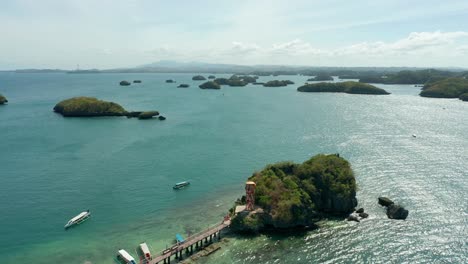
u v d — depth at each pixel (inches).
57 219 3184.1
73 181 4109.3
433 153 5236.2
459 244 2716.5
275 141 6141.7
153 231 2984.7
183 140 6205.7
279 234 2915.8
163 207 3467.0
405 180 4060.0
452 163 4712.1
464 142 5954.7
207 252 2647.6
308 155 5231.3
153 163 4837.6
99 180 4153.5
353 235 2881.4
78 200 3592.5
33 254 2628.0
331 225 3063.5
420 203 3449.8
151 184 4060.0
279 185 3287.4
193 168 4648.1
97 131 6958.7
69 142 5979.3
